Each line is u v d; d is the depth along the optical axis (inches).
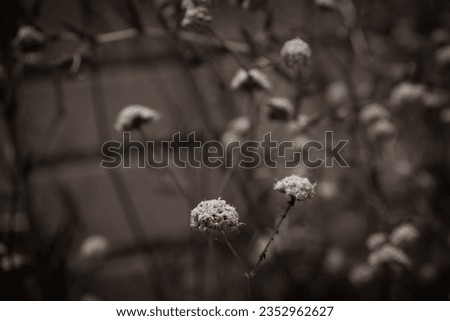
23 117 32.7
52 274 29.8
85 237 33.8
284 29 33.0
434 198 32.3
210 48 29.4
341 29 32.5
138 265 36.9
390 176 32.9
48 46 32.3
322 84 32.6
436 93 31.0
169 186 31.9
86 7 30.2
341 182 33.3
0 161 31.9
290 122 28.8
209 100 34.2
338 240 32.8
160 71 34.9
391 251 27.4
